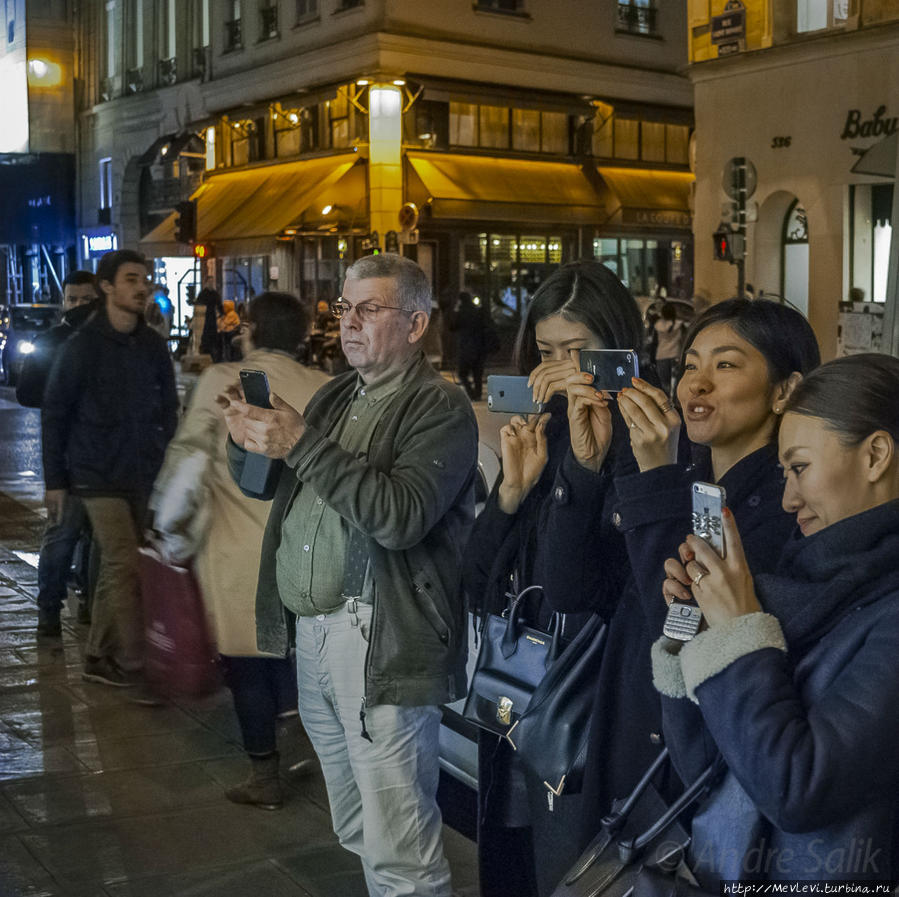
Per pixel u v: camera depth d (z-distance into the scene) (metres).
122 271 6.13
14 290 45.22
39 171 41.94
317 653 3.29
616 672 2.54
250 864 4.23
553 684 2.80
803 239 19.03
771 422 2.40
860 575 1.89
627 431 2.71
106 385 6.18
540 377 2.88
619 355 2.57
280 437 3.01
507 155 29.14
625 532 2.35
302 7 29.62
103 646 6.26
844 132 17.75
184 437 4.71
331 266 29.61
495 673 3.00
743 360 2.38
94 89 40.91
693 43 19.81
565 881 2.22
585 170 30.25
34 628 7.40
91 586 7.01
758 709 1.83
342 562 3.21
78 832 4.50
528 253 29.64
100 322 6.26
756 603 1.94
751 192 16.38
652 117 31.38
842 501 1.95
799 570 1.99
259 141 31.70
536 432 3.00
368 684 3.12
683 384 2.42
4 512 11.75
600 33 30.28
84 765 5.17
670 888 2.02
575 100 30.00
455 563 3.25
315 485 3.04
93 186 41.31
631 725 2.47
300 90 29.77
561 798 2.79
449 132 28.47
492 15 28.52
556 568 2.68
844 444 1.93
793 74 18.38
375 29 27.00
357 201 27.83
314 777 5.02
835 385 1.95
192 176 35.09
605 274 3.17
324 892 4.02
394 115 27.34
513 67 28.89
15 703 5.97
